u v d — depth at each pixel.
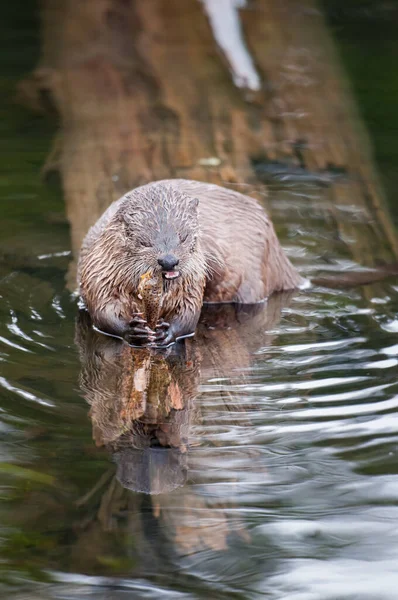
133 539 9.15
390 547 9.09
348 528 9.39
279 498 9.84
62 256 17.28
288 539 9.19
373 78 27.81
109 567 8.79
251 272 16.19
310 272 17.12
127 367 13.09
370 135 24.19
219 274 15.88
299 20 32.50
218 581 8.62
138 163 21.66
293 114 25.28
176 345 14.19
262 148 23.16
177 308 14.39
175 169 21.42
